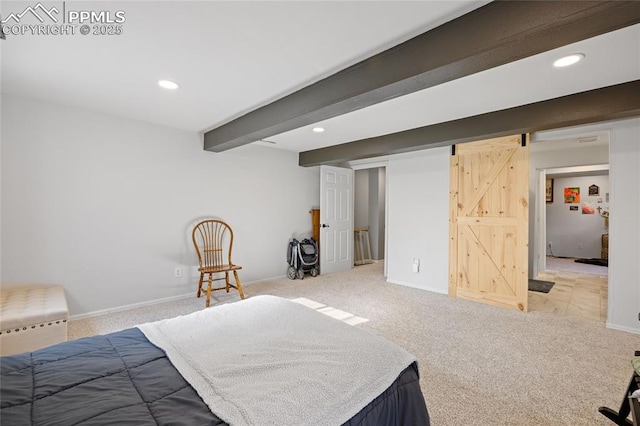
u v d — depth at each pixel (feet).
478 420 5.46
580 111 8.27
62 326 7.54
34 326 7.19
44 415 2.89
